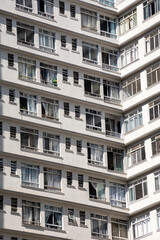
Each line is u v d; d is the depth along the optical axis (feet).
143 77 256.52
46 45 252.83
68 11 259.80
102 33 264.52
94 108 256.11
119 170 254.68
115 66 264.11
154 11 256.52
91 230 242.99
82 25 261.24
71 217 240.94
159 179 244.63
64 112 249.96
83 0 262.88
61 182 242.58
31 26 251.80
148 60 255.29
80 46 258.78
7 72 243.19
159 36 253.65
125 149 257.34
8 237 229.25
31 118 243.40
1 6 247.50
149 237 242.58
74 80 254.88
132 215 249.75
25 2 252.42
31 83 246.47
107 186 250.57
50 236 235.20
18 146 238.48
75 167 245.65
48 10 256.11
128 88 260.62
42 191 238.48
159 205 242.78
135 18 262.67
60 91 250.78
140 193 248.93
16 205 233.14
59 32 256.32
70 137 248.73
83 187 245.65
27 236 232.12
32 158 239.30
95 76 259.39
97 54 261.85
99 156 252.62
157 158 246.27
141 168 249.96
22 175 237.04
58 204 240.12
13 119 239.71
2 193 232.12
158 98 250.57
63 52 254.88
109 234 245.65
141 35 259.60
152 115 250.98
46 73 250.57
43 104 247.29
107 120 258.57
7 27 247.29
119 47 266.16
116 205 250.16
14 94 242.99
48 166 242.17
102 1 266.98
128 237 248.73
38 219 235.40
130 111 258.57
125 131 258.37
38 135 243.40
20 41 248.32
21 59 247.50
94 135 252.62
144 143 251.60
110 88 261.65
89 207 244.22
